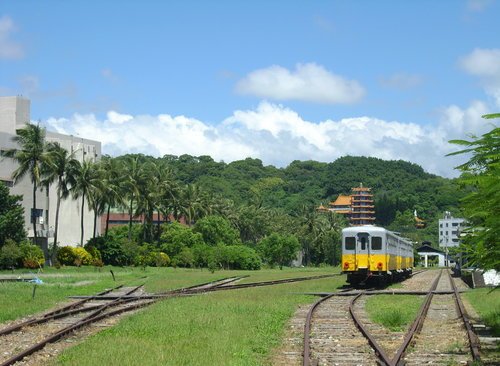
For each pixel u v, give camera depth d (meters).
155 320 19.12
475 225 14.28
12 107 86.81
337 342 15.50
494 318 20.12
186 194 109.62
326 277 58.31
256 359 12.94
